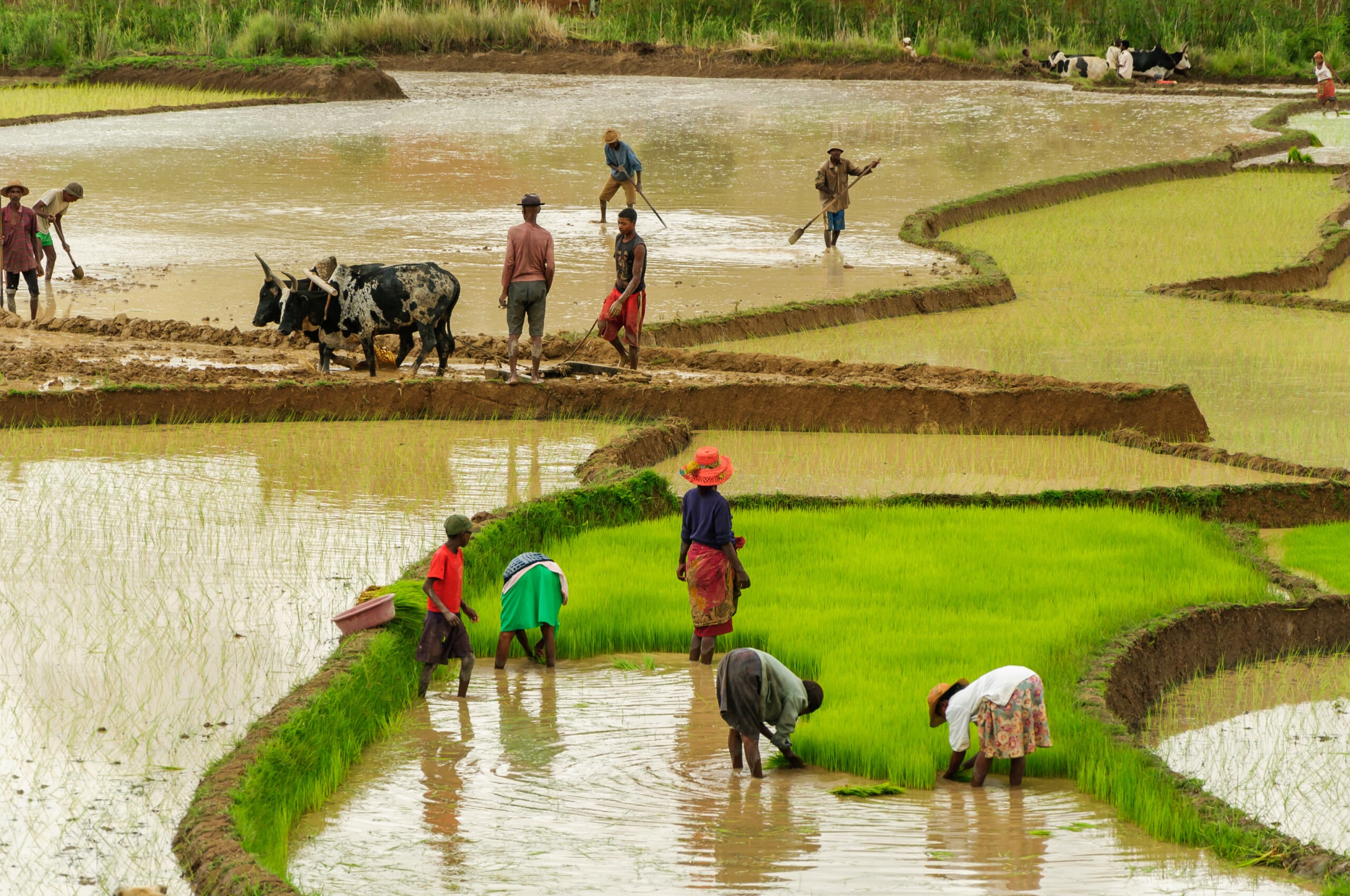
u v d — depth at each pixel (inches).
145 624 999.6
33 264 1988.2
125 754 794.8
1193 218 3129.9
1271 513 1421.0
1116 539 1288.1
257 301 2129.7
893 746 848.9
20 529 1210.6
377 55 6082.7
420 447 1540.4
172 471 1414.9
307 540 1204.5
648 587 1146.0
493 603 1106.7
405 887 681.6
